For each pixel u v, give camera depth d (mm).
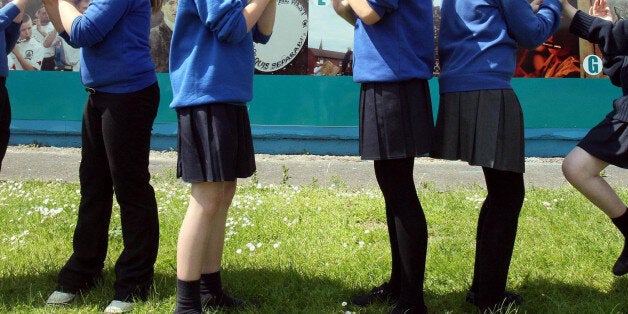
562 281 3904
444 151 3232
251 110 10516
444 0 3379
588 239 4730
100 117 3553
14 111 10961
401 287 3334
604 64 3717
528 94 10242
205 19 3080
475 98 3135
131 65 3436
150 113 3533
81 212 3676
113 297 3643
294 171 8750
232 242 4719
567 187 7281
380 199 6172
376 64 3148
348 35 10312
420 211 3256
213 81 3107
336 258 4375
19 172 8430
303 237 4906
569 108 10273
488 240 3279
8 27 3881
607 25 3596
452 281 3928
